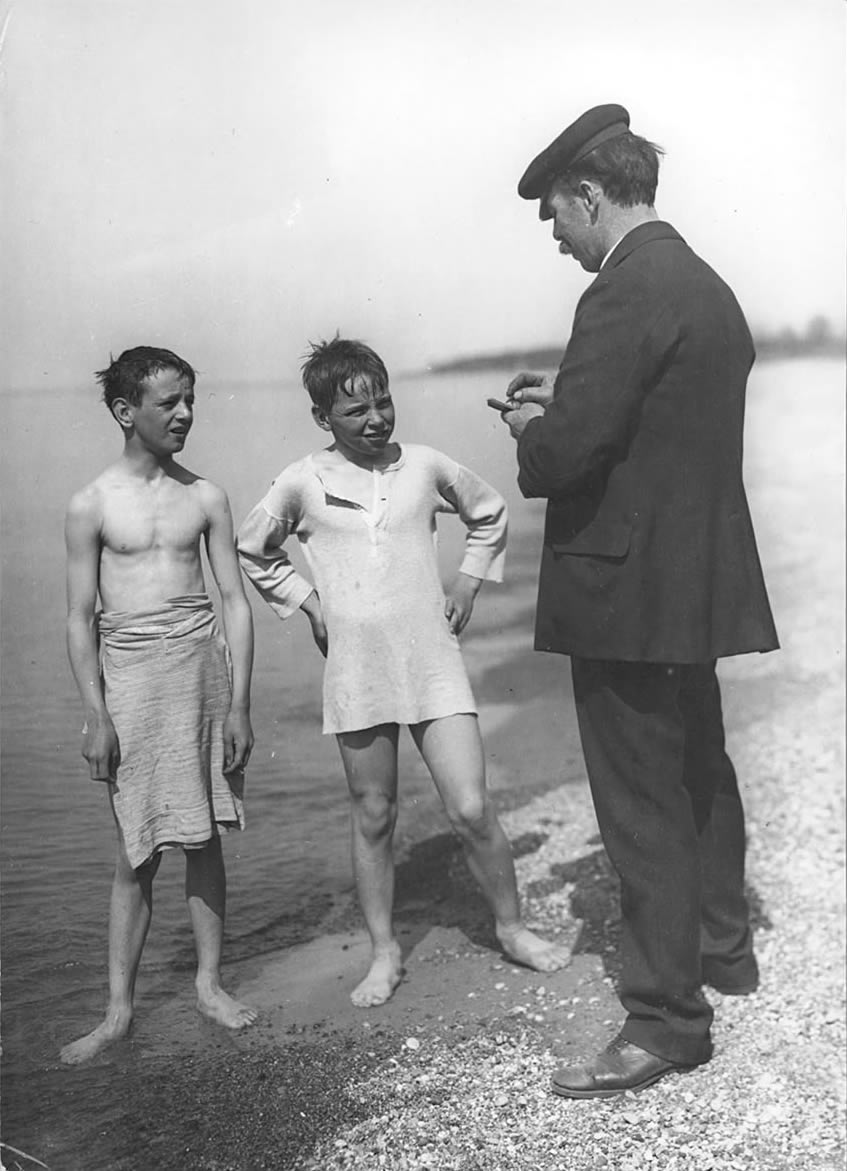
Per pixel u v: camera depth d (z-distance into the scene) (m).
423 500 2.61
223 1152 2.35
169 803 2.47
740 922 2.86
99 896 2.53
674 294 2.32
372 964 2.81
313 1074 2.53
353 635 2.61
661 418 2.34
